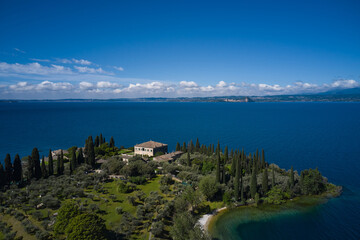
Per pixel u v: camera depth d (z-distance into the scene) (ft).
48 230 175.94
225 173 332.60
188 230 183.32
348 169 421.59
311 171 311.06
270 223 237.45
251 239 211.20
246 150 566.36
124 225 195.42
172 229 189.47
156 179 316.40
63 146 585.22
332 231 226.79
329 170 417.49
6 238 163.12
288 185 303.68
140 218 206.69
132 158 368.89
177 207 225.35
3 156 491.31
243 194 289.33
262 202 278.26
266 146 604.08
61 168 322.75
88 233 153.99
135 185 282.36
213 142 654.12
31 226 174.81
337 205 277.23
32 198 222.28
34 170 305.73
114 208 224.12
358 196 304.30
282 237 215.51
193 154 421.18
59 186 256.11
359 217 252.01
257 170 350.64
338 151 548.31
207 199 278.26
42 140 649.61
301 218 248.11
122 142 651.66
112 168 327.26
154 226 195.52
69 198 233.76
